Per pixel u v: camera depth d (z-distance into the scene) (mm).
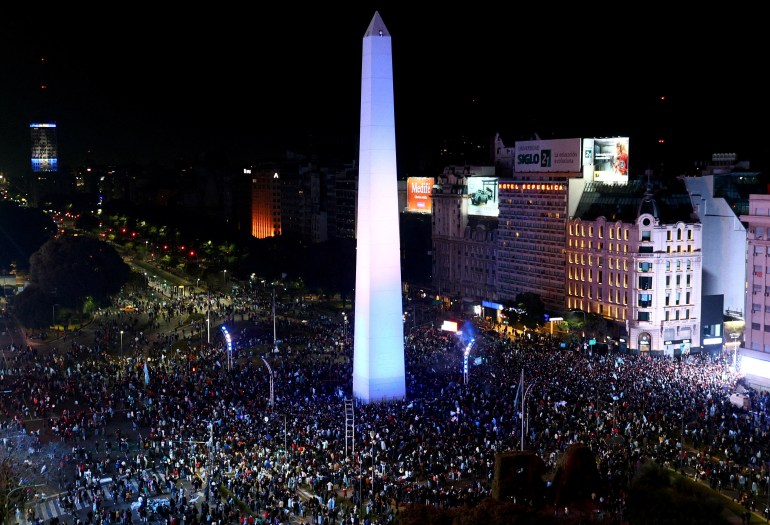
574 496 94062
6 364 196500
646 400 139625
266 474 113625
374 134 157000
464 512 80750
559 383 150750
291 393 155625
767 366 175500
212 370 176125
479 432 126000
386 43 156500
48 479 121250
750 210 186375
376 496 106062
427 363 178000
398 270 159250
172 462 122125
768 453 118562
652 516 73938
